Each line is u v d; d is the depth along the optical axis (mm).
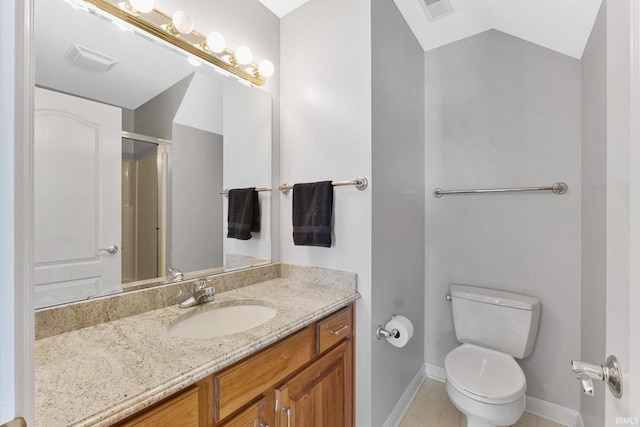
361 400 1386
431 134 2037
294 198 1554
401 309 1685
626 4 437
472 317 1714
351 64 1424
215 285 1347
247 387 853
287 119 1687
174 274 1254
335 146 1479
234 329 1185
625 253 440
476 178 1878
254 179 1586
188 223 1311
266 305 1259
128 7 1071
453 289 1813
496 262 1805
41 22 918
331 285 1468
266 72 1510
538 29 1524
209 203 1395
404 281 1725
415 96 1886
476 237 1874
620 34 462
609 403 506
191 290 1243
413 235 1852
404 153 1723
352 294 1354
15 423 284
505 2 1445
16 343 292
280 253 1708
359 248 1400
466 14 1684
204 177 1376
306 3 1602
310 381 1098
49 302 916
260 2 1594
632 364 410
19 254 294
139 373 677
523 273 1719
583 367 522
